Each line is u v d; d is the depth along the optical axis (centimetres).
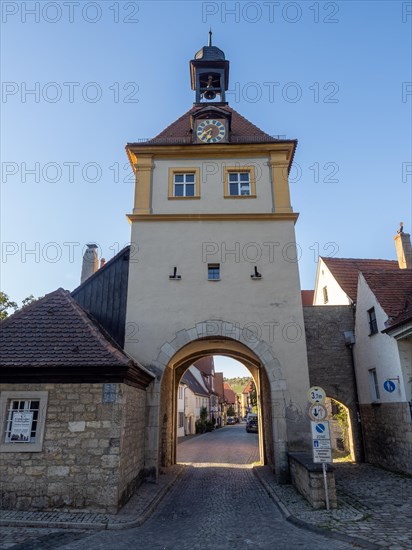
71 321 1046
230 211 1422
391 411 1274
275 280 1337
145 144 1479
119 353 954
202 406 4709
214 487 1162
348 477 1202
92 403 884
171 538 693
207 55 1767
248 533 712
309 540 649
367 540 620
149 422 1191
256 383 1788
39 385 898
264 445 1580
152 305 1312
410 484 1063
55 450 859
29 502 829
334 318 1650
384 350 1319
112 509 823
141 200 1434
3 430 872
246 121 1678
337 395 1579
